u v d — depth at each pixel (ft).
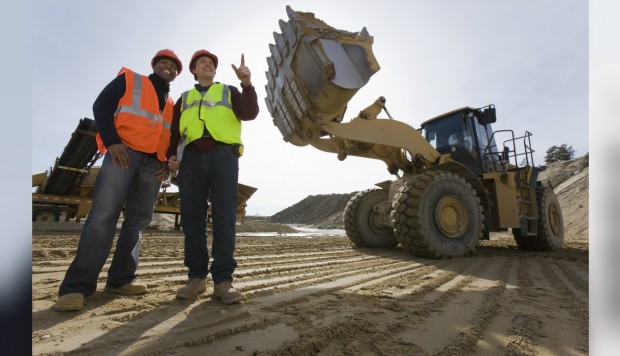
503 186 20.29
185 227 7.43
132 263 7.32
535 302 7.54
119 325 5.24
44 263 10.66
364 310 6.44
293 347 4.47
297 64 14.82
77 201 30.32
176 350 4.38
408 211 15.99
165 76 7.87
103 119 6.66
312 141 17.85
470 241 16.85
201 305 6.52
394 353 4.53
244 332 5.08
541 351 4.77
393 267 12.74
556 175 92.22
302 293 7.82
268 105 18.15
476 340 5.12
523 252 21.62
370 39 14.84
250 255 15.74
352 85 13.75
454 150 21.72
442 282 9.71
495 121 20.88
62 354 4.16
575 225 49.67
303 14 15.39
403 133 18.74
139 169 7.38
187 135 7.39
